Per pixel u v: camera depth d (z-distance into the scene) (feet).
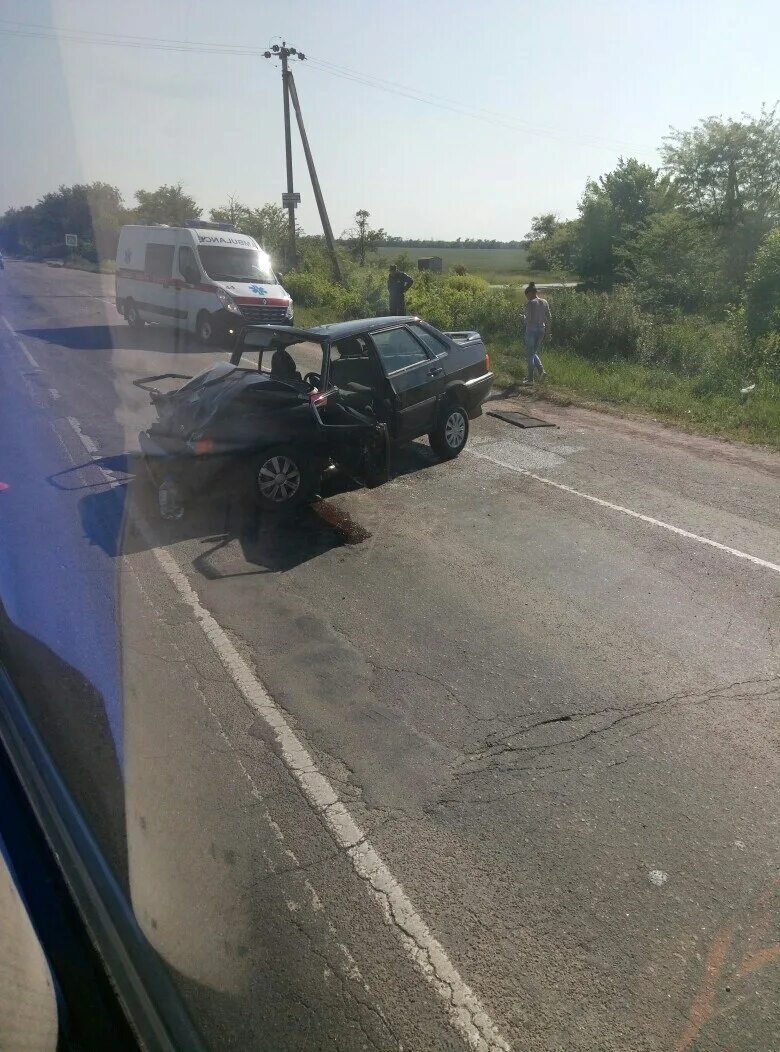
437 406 27.20
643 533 21.74
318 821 10.95
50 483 24.77
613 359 47.70
